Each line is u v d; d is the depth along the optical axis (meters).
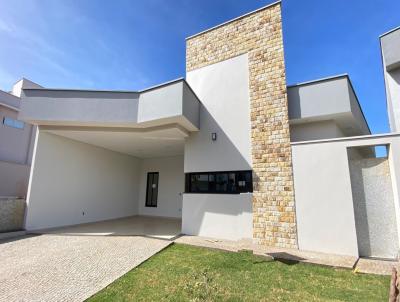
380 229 5.38
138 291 3.63
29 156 14.80
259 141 7.10
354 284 3.90
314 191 6.02
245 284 3.89
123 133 8.46
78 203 9.79
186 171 8.42
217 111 8.17
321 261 4.90
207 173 8.07
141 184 14.02
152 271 4.49
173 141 9.63
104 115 7.60
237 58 8.09
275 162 6.71
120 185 12.38
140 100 7.58
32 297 3.43
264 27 7.69
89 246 6.15
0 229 7.33
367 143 5.53
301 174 6.27
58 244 6.33
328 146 6.02
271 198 6.59
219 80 8.34
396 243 5.17
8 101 13.89
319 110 6.81
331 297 3.44
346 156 5.75
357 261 5.02
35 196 8.13
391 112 7.41
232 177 7.55
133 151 12.12
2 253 5.48
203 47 8.98
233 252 5.74
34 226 8.05
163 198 13.12
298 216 6.12
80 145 9.98
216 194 7.64
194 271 4.48
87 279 4.10
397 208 5.11
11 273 4.32
